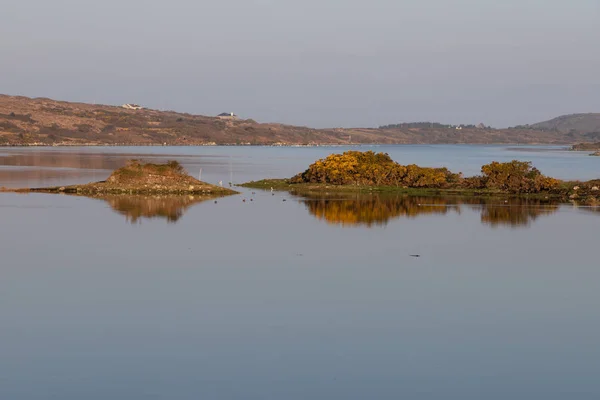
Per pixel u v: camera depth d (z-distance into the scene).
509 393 26.22
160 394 25.77
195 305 36.81
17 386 26.31
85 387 26.30
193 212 72.25
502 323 34.53
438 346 31.06
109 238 55.84
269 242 55.28
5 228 59.91
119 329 32.75
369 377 27.47
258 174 141.12
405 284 42.22
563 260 49.78
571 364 29.17
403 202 85.44
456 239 58.03
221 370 27.97
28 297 38.06
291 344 30.97
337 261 48.47
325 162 107.62
